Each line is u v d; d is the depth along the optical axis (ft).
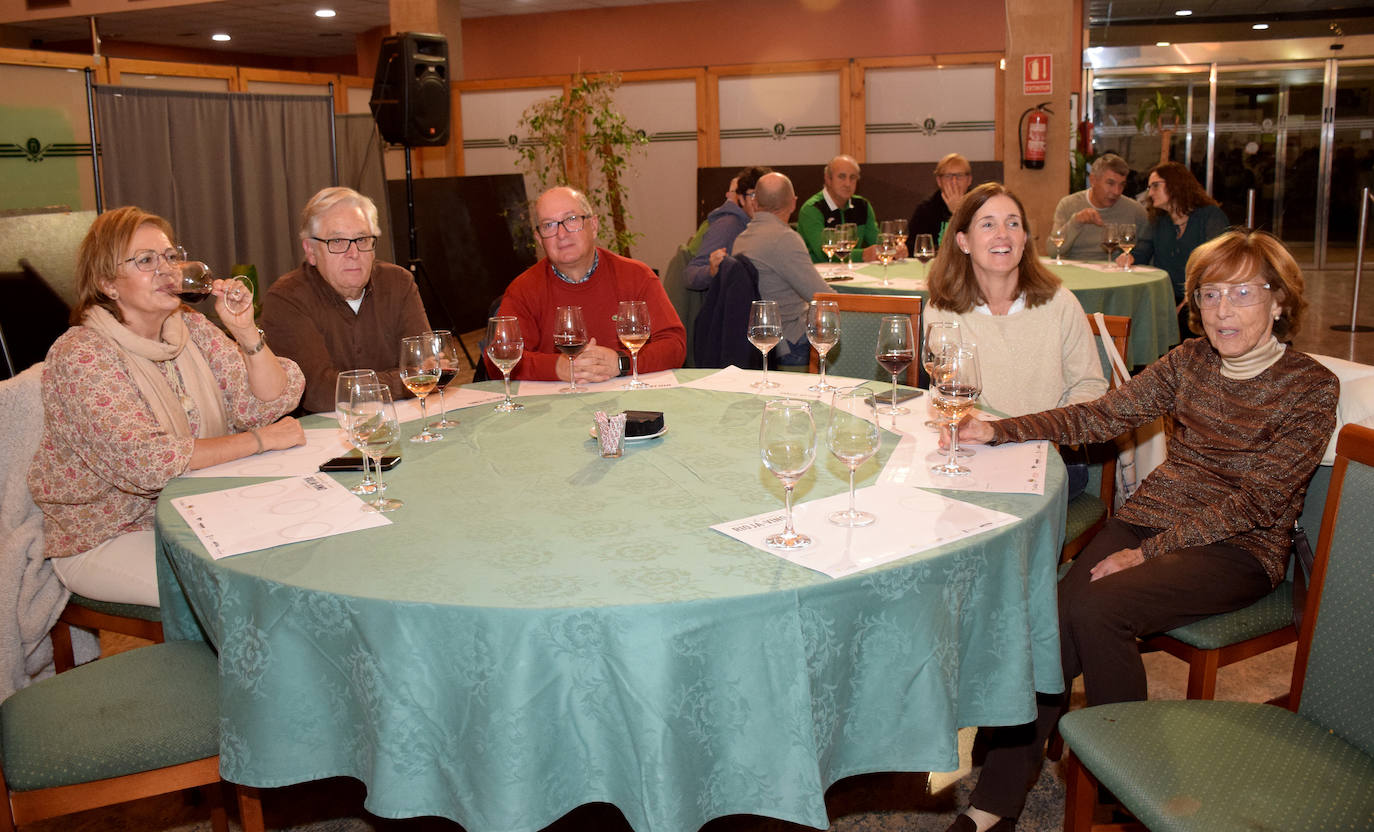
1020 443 6.68
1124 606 6.32
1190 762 4.88
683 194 32.19
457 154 32.81
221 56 39.81
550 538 5.04
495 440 6.94
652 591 4.36
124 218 6.97
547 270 10.16
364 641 4.42
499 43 32.48
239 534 5.22
